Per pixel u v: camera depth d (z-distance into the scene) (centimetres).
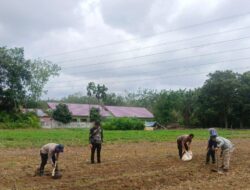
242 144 3644
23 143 3481
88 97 12800
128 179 1686
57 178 1702
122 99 14175
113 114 10669
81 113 10281
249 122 8694
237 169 2006
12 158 2380
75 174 1809
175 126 9431
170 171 1906
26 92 8212
